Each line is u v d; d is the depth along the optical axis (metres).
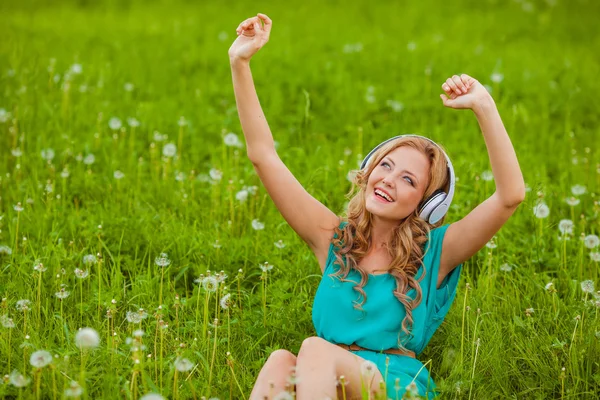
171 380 3.37
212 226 5.00
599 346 3.58
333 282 3.28
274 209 5.19
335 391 2.88
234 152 6.19
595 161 6.20
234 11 12.16
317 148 6.06
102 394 3.22
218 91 7.88
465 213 5.06
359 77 8.45
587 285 3.86
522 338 3.75
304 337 3.80
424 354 3.76
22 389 3.19
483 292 4.14
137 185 5.50
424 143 3.32
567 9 12.70
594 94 8.02
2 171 5.59
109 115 6.90
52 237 4.62
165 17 11.67
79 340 2.85
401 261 3.25
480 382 3.45
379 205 3.24
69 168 5.75
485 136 3.16
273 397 2.88
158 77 8.29
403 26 11.27
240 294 4.25
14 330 3.66
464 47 9.88
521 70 8.78
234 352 3.66
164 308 3.91
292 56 9.06
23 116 6.41
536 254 4.62
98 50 9.19
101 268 4.34
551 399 3.44
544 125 7.02
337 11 12.30
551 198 5.38
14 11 11.74
